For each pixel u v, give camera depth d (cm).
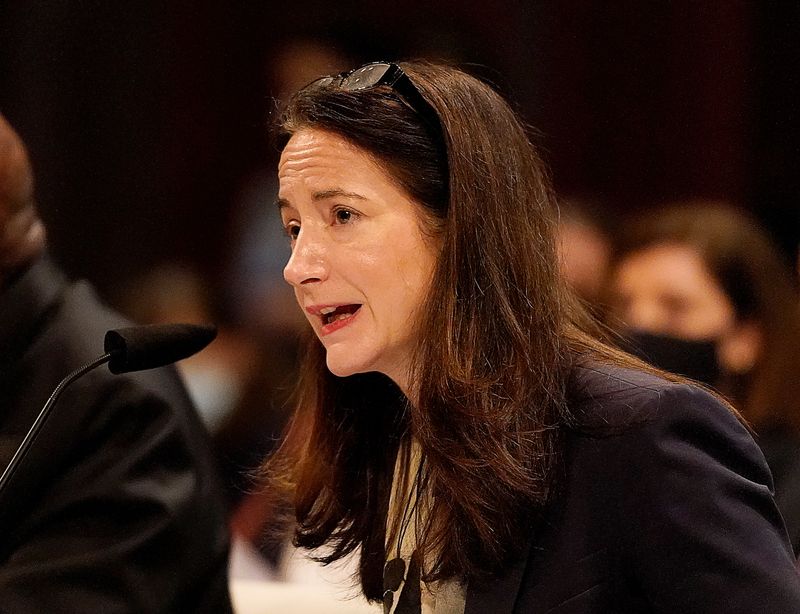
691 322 902
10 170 647
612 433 503
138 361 541
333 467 615
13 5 1762
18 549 602
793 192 1440
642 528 489
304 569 870
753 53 1479
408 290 529
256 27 1802
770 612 467
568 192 1584
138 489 603
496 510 507
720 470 491
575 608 495
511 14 1628
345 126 525
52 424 612
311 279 528
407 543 570
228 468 1160
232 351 1300
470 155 528
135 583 589
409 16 1677
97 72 1800
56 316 646
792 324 873
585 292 1077
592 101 1580
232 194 1828
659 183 1540
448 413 517
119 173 1812
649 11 1545
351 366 534
